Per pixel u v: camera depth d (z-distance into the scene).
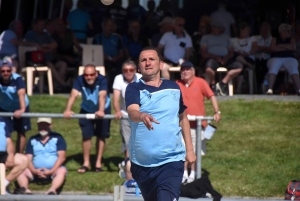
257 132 32.41
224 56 39.75
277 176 27.62
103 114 25.27
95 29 45.34
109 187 26.78
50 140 27.34
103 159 30.20
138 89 15.97
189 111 26.58
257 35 43.00
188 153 16.66
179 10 48.03
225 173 28.11
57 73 41.69
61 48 42.59
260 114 34.41
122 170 26.95
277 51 39.03
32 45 40.62
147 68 16.00
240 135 32.12
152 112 15.85
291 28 40.66
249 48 40.50
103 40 42.00
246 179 27.45
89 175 28.06
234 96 38.28
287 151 30.09
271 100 36.34
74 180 27.55
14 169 25.56
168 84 16.22
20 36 41.06
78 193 26.50
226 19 41.28
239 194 26.16
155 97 15.91
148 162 16.03
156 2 48.09
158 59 16.16
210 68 39.00
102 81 27.67
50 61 41.56
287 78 40.41
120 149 31.45
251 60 40.62
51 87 40.50
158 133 15.84
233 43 40.50
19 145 29.20
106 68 41.69
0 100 28.00
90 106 28.06
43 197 19.03
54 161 27.17
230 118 34.22
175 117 16.08
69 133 33.41
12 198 19.09
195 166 25.39
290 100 36.22
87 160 28.69
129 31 43.19
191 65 26.73
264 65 42.06
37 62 40.34
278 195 26.06
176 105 16.06
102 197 19.11
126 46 42.59
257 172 28.09
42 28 41.19
